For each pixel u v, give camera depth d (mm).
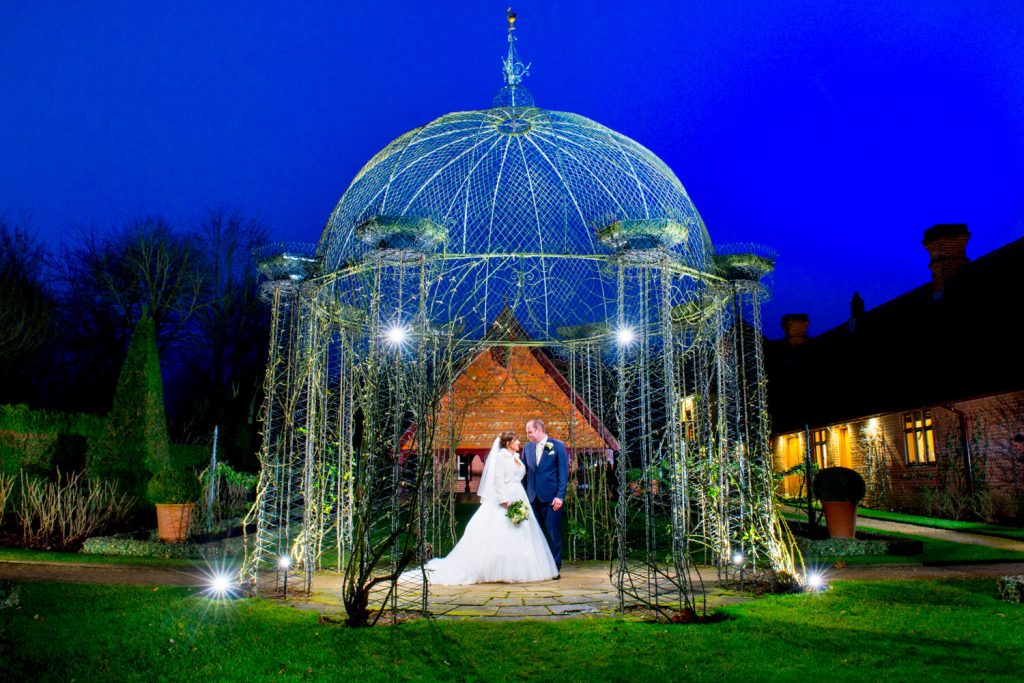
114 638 5141
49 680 4312
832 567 8891
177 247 29828
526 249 8242
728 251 8414
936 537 12750
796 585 7129
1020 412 15047
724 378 8680
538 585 7688
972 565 9156
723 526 8484
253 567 7504
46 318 24281
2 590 6258
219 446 21094
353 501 8711
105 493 12375
